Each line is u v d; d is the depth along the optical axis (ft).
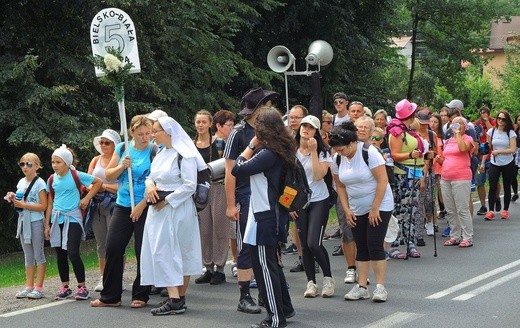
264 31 94.94
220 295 32.96
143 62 65.00
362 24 106.63
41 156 59.98
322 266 31.94
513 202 67.51
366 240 31.12
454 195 44.73
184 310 29.81
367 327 27.12
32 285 33.14
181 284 29.25
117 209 30.73
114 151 31.91
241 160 26.16
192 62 74.28
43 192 32.83
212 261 35.53
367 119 31.14
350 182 30.40
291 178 26.14
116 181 33.01
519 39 149.89
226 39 81.00
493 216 56.80
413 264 39.34
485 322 27.63
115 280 30.89
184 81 74.84
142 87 64.90
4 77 56.24
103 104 62.85
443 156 45.50
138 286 30.71
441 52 134.92
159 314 29.35
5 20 59.52
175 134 29.32
